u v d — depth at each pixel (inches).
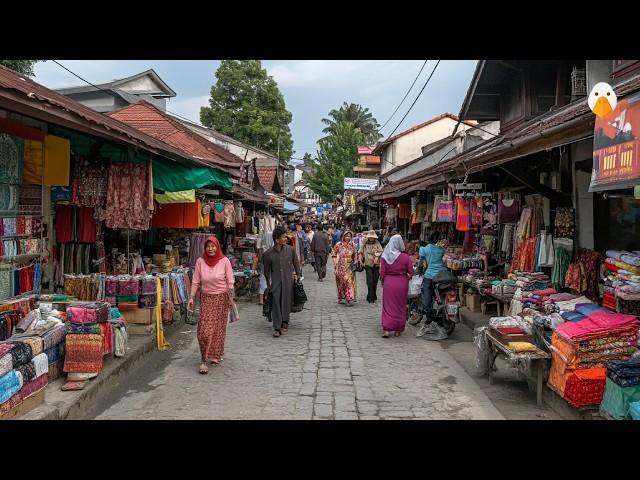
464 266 456.4
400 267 355.6
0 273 228.4
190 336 363.6
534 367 223.8
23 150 234.1
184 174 369.4
